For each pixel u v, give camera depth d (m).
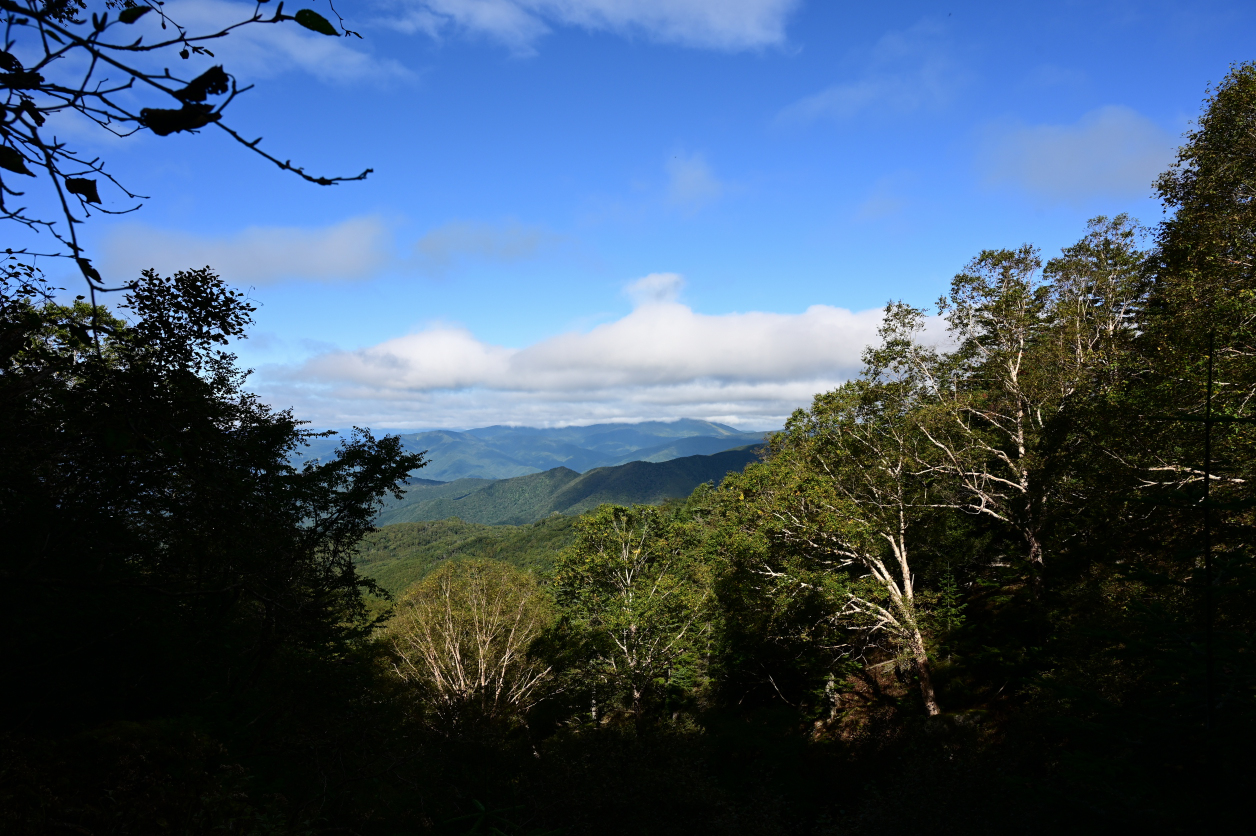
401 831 9.04
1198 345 12.75
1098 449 15.34
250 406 11.29
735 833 12.14
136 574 7.73
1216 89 16.95
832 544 24.41
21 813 5.05
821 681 27.42
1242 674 4.18
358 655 14.75
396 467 14.52
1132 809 4.25
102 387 4.46
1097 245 22.95
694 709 31.36
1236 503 4.55
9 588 5.74
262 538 9.17
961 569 29.80
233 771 6.89
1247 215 15.13
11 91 1.11
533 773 12.12
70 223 1.35
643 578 30.33
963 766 12.94
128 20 1.10
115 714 7.34
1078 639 14.16
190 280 7.45
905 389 24.23
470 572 34.22
